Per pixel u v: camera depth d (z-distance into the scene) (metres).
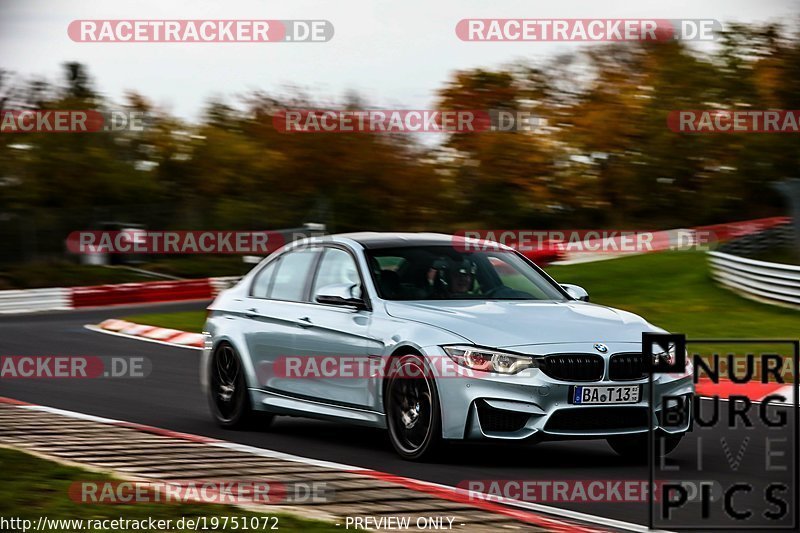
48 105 106.12
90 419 21.80
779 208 125.94
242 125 119.50
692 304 51.78
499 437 17.30
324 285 20.64
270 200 107.00
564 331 17.91
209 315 23.00
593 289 63.97
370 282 19.66
